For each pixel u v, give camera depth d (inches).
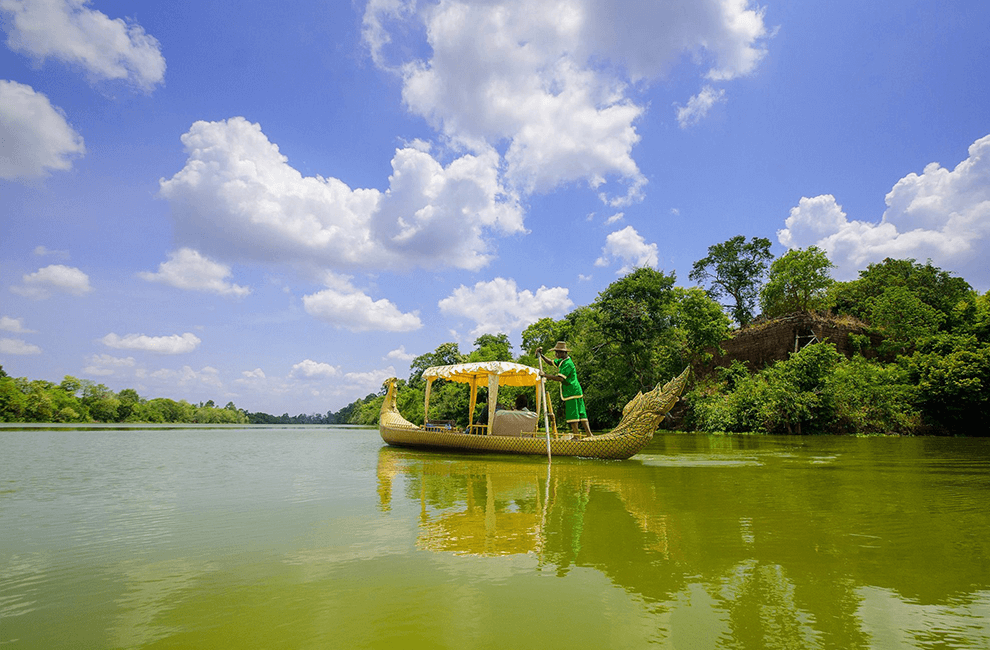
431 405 1684.3
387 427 628.4
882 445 628.7
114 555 144.8
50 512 208.1
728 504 216.4
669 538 158.6
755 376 1159.6
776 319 1407.5
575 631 92.2
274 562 136.3
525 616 98.9
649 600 107.6
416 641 88.3
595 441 422.9
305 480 304.7
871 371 1027.3
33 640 89.8
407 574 125.3
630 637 89.6
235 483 292.7
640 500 227.3
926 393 932.6
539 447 457.4
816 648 85.3
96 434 1115.9
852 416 942.4
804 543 152.8
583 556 139.9
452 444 528.7
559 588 115.0
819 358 1012.5
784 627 93.7
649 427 397.4
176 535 167.3
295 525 180.1
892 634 90.7
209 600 109.1
